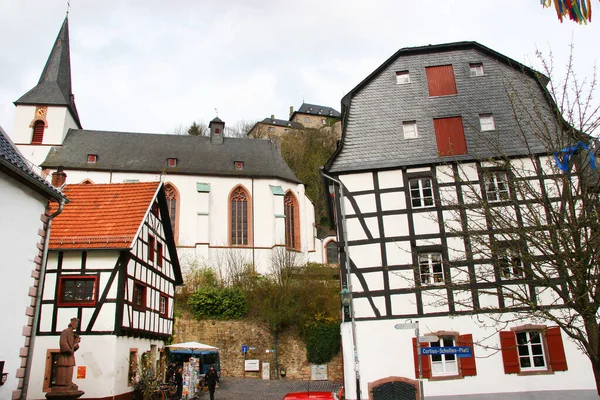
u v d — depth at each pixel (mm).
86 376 17078
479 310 14391
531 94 14570
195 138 49594
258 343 29156
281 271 33406
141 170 43125
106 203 20859
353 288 17781
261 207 44812
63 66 47938
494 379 16312
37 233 13969
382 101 20500
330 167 19422
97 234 18875
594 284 11086
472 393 16250
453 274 17297
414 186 18969
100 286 17984
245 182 45281
